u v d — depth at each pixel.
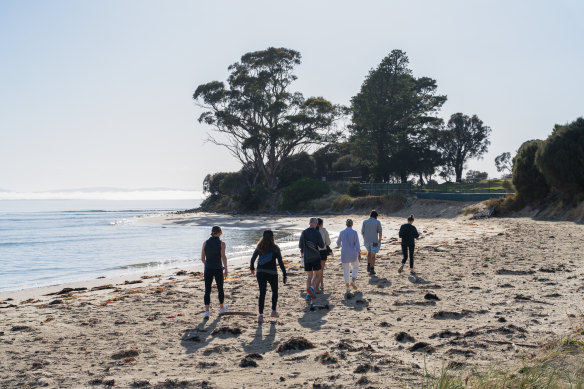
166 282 14.70
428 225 36.59
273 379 5.53
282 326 8.23
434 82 91.50
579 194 31.27
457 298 9.83
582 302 8.84
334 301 10.18
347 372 5.62
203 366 6.13
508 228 28.72
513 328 7.18
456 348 6.30
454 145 92.25
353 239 11.17
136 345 7.25
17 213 133.00
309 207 68.81
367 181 81.25
